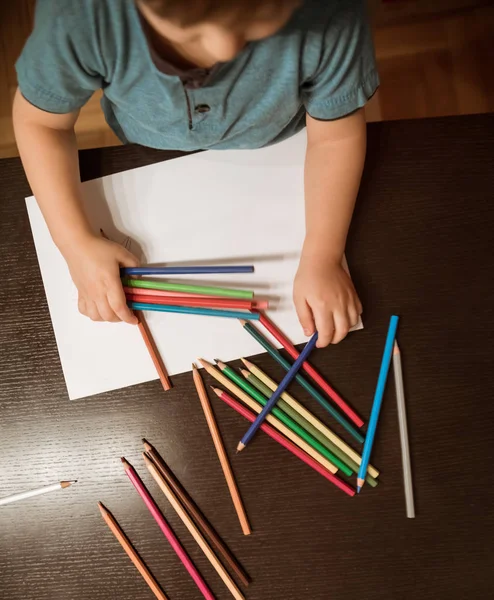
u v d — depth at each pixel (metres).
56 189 0.62
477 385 0.62
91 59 0.53
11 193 0.65
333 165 0.63
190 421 0.62
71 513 0.61
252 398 0.62
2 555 0.60
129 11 0.49
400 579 0.59
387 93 1.15
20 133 0.62
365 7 0.54
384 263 0.64
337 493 0.60
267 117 0.61
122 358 0.63
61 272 0.64
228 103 0.58
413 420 0.62
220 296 0.63
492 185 0.65
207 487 0.61
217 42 0.41
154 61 0.49
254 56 0.53
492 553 0.59
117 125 0.77
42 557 0.60
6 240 0.65
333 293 0.62
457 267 0.64
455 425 0.61
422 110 1.15
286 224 0.65
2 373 0.63
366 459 0.60
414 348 0.63
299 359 0.62
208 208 0.65
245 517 0.60
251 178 0.66
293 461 0.61
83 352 0.63
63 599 0.60
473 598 0.59
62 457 0.62
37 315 0.64
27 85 0.56
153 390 0.63
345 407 0.62
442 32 1.16
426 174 0.65
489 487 0.60
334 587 0.59
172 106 0.57
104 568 0.60
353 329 0.63
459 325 0.63
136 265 0.63
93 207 0.65
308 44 0.53
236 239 0.65
